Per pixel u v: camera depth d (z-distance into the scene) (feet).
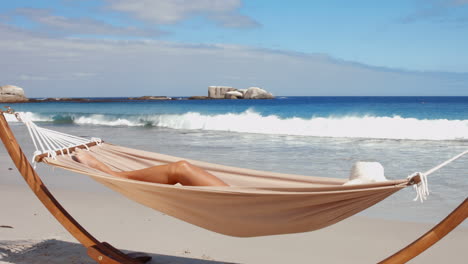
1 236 12.69
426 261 11.44
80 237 10.11
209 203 9.07
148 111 108.68
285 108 93.40
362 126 49.34
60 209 10.00
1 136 9.66
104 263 10.03
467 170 24.98
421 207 17.22
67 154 10.96
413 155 32.30
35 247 11.78
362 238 13.28
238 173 12.13
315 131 51.21
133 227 14.02
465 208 7.59
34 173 9.86
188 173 11.12
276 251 12.05
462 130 45.32
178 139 45.21
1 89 230.68
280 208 8.93
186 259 11.27
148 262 10.95
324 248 12.32
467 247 12.42
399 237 13.38
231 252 11.88
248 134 51.08
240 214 9.25
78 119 79.61
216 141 42.98
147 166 12.63
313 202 8.67
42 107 132.26
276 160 29.78
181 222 14.53
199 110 108.17
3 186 20.74
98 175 9.16
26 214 15.28
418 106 87.45
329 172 25.00
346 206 8.84
